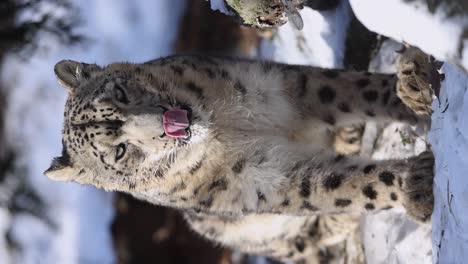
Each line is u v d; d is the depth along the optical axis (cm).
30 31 2936
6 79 3662
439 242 1634
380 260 2233
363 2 1517
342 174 1977
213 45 3162
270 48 2806
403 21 1403
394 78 2000
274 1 1698
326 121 2102
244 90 2081
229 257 3297
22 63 3572
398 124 2167
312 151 2083
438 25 1320
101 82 2147
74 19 3234
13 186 3170
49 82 3669
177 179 2103
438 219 1666
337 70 2080
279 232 2536
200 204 2147
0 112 3641
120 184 2170
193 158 2061
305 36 2480
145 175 2119
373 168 1941
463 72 1418
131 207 3509
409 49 1802
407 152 2125
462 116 1473
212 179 2092
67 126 2205
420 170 1833
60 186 3628
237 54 3034
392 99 2000
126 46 3547
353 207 1986
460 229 1504
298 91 2080
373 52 2284
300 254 2608
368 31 2252
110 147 2109
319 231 2547
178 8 3506
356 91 2041
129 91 2103
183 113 2030
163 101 2077
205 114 2055
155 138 2041
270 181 2045
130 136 2075
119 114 2084
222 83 2084
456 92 1521
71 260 3594
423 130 2019
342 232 2509
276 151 2061
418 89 1783
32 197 3241
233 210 2109
